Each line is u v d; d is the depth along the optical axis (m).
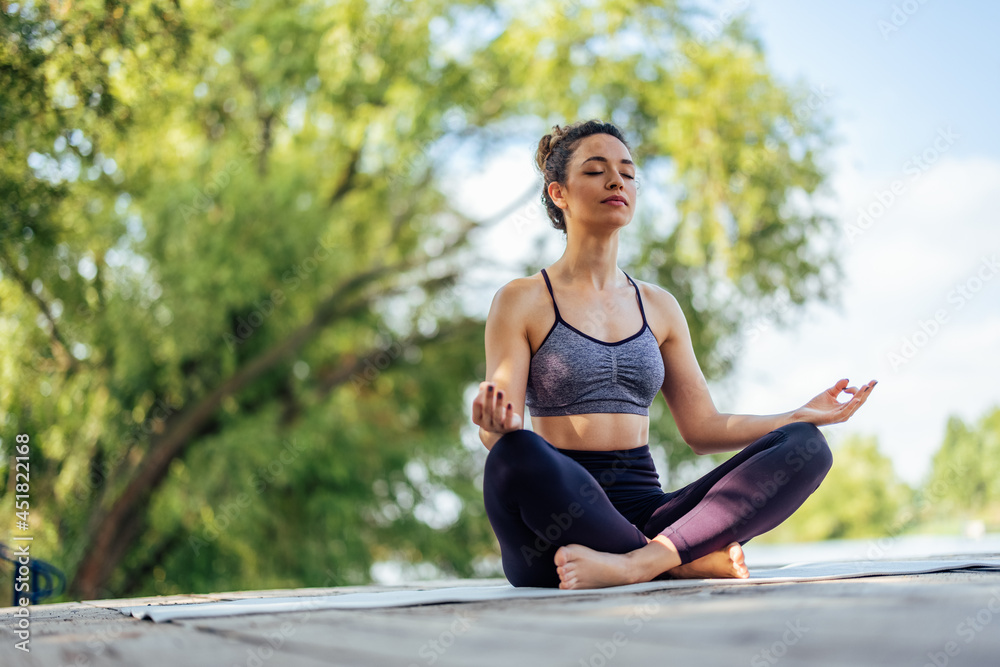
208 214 8.15
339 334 10.12
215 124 9.05
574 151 2.12
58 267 6.62
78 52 5.19
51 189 5.72
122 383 7.54
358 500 9.66
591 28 9.38
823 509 34.31
